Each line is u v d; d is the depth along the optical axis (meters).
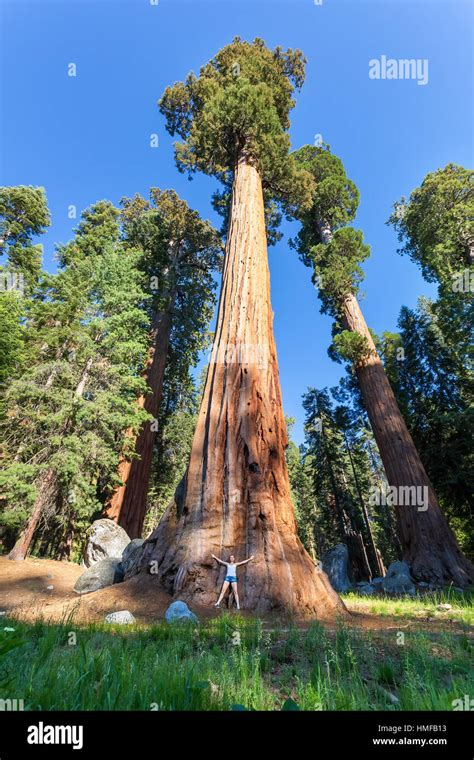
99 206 27.17
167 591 7.49
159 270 27.23
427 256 24.14
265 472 8.88
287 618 6.48
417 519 15.81
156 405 23.92
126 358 19.06
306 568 8.00
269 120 16.59
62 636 3.69
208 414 9.90
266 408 9.85
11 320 16.33
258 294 12.02
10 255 24.09
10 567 12.36
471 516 20.62
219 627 4.79
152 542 8.98
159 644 3.73
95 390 17.22
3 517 13.32
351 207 27.36
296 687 2.62
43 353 17.58
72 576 12.64
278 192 19.97
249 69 19.81
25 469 13.70
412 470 16.86
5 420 15.55
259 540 7.89
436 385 24.33
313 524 39.75
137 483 20.80
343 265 22.84
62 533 18.33
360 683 2.63
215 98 16.78
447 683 2.79
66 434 15.77
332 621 6.46
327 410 34.28
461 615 7.29
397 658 3.52
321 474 32.06
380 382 19.69
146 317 19.45
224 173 21.94
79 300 17.75
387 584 14.41
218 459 9.01
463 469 19.53
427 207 25.02
